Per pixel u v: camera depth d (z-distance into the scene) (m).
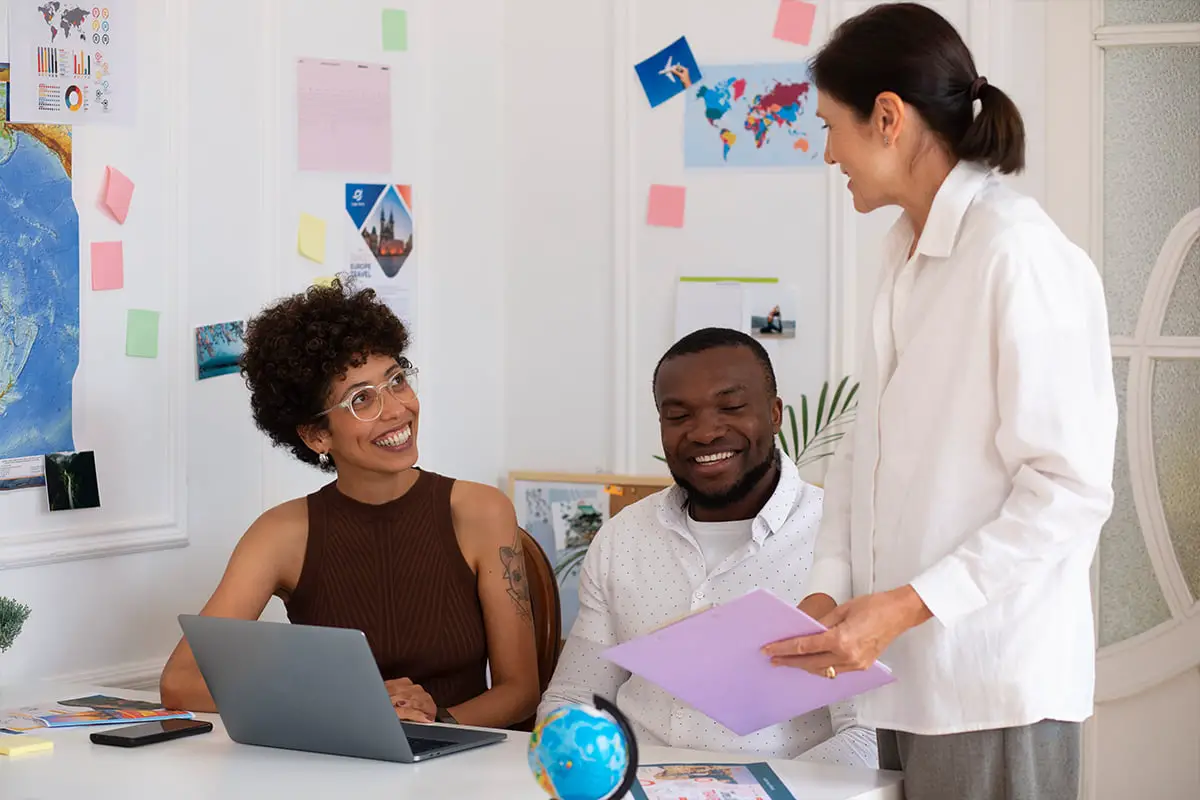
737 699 1.54
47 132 2.50
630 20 3.29
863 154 1.54
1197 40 2.89
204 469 2.77
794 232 3.18
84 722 1.88
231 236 2.82
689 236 3.27
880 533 1.54
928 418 1.49
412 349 3.22
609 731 1.24
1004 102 1.49
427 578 2.21
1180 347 2.94
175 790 1.53
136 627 2.66
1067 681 1.47
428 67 3.24
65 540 2.52
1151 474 2.97
